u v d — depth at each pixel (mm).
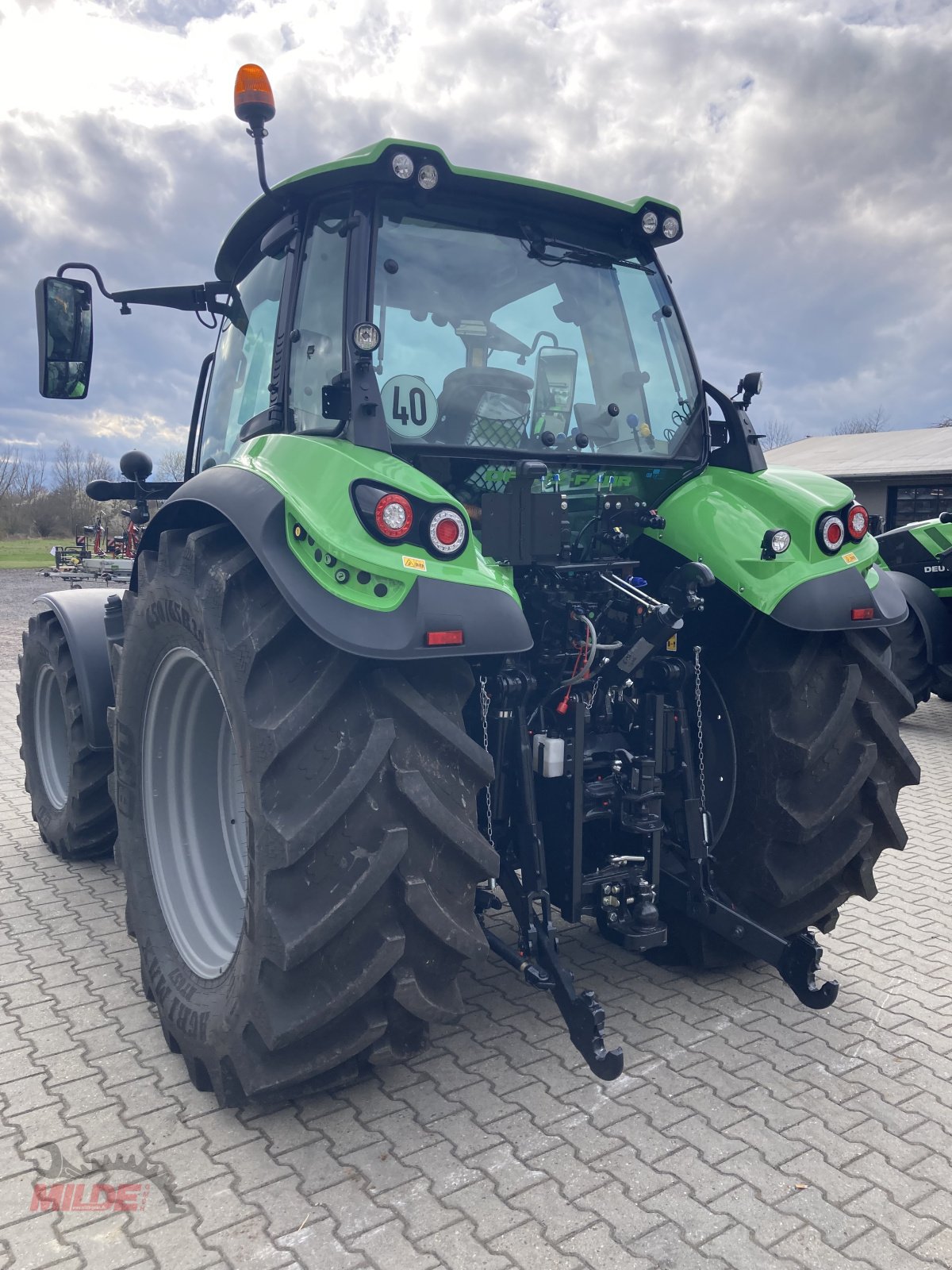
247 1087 2211
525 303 2744
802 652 2809
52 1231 2012
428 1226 2010
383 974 2113
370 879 2043
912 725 7820
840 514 2781
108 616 3631
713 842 2990
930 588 7434
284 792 2098
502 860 2645
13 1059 2707
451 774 2180
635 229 2957
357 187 2490
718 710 2979
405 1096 2490
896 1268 1896
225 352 3215
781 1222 2021
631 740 2852
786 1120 2385
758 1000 3027
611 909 2695
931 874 4250
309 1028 2105
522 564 2568
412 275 2562
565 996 2369
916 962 3324
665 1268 1889
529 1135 2318
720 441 3180
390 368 2492
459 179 2559
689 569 2566
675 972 3225
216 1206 2078
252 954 2152
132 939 3535
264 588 2246
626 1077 2578
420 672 2195
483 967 3254
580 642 2609
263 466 2338
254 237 2986
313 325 2562
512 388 2701
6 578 22906
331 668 2117
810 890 2850
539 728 2695
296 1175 2178
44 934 3582
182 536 2604
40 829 4512
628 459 2855
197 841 2906
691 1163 2215
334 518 2086
